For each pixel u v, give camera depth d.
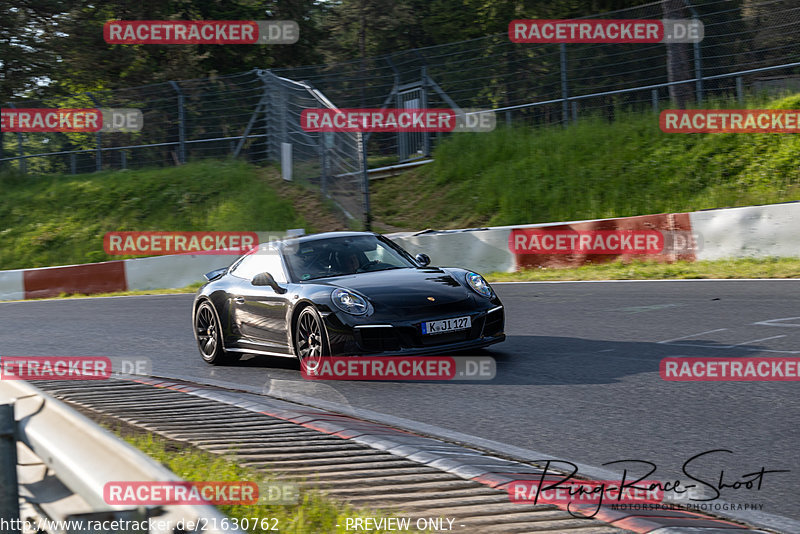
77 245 71.44
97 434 8.75
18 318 47.00
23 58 110.19
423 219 69.75
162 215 73.81
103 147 87.25
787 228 43.47
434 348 23.61
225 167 80.38
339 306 23.92
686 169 62.47
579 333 29.64
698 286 39.19
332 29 146.25
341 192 68.69
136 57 118.75
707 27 67.38
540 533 10.94
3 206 79.06
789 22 64.00
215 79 84.94
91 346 34.56
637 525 11.35
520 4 114.31
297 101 74.81
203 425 17.61
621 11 71.88
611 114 73.00
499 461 15.21
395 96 80.12
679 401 19.42
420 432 17.80
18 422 10.47
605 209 62.44
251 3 125.81
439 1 131.25
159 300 51.34
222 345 28.73
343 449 15.48
